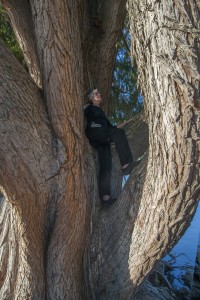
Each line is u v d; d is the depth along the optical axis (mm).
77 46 4500
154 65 3828
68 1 4402
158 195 4188
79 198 4664
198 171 3938
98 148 5262
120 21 5898
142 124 5703
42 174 4340
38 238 4652
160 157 4062
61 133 4406
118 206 4922
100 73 6016
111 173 5449
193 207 4168
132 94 9148
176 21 3646
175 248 9281
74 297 4977
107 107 6277
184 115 3750
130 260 4688
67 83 4359
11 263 5047
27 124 4188
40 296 4848
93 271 5047
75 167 4523
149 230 4406
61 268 4840
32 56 5242
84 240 4938
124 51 8969
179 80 3668
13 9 5242
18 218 4465
